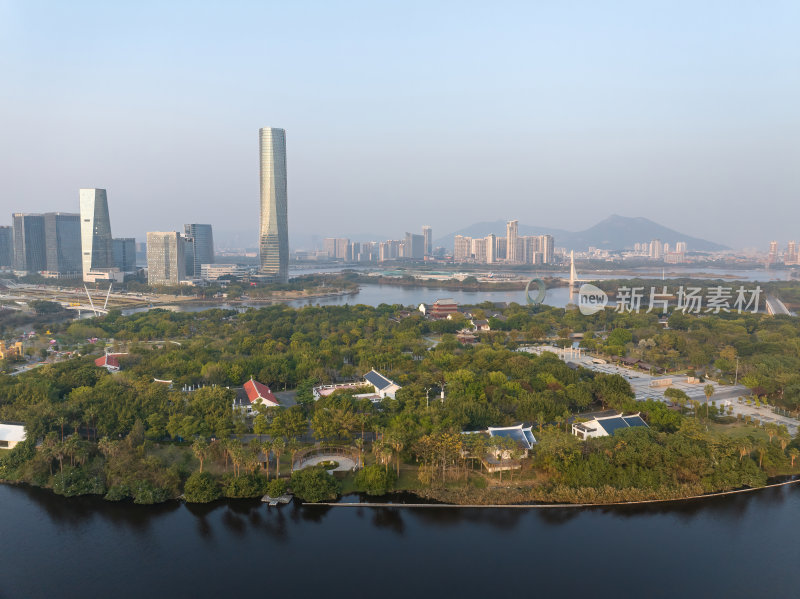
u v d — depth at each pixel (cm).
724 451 17175
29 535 14575
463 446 17312
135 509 15800
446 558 13650
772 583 12775
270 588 12581
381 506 15888
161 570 13225
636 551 13925
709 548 14050
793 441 18825
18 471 17175
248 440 19350
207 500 15888
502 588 12594
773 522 15162
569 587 12619
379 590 12500
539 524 15088
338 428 19025
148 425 19350
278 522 15200
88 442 17688
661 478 16438
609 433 18850
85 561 13538
